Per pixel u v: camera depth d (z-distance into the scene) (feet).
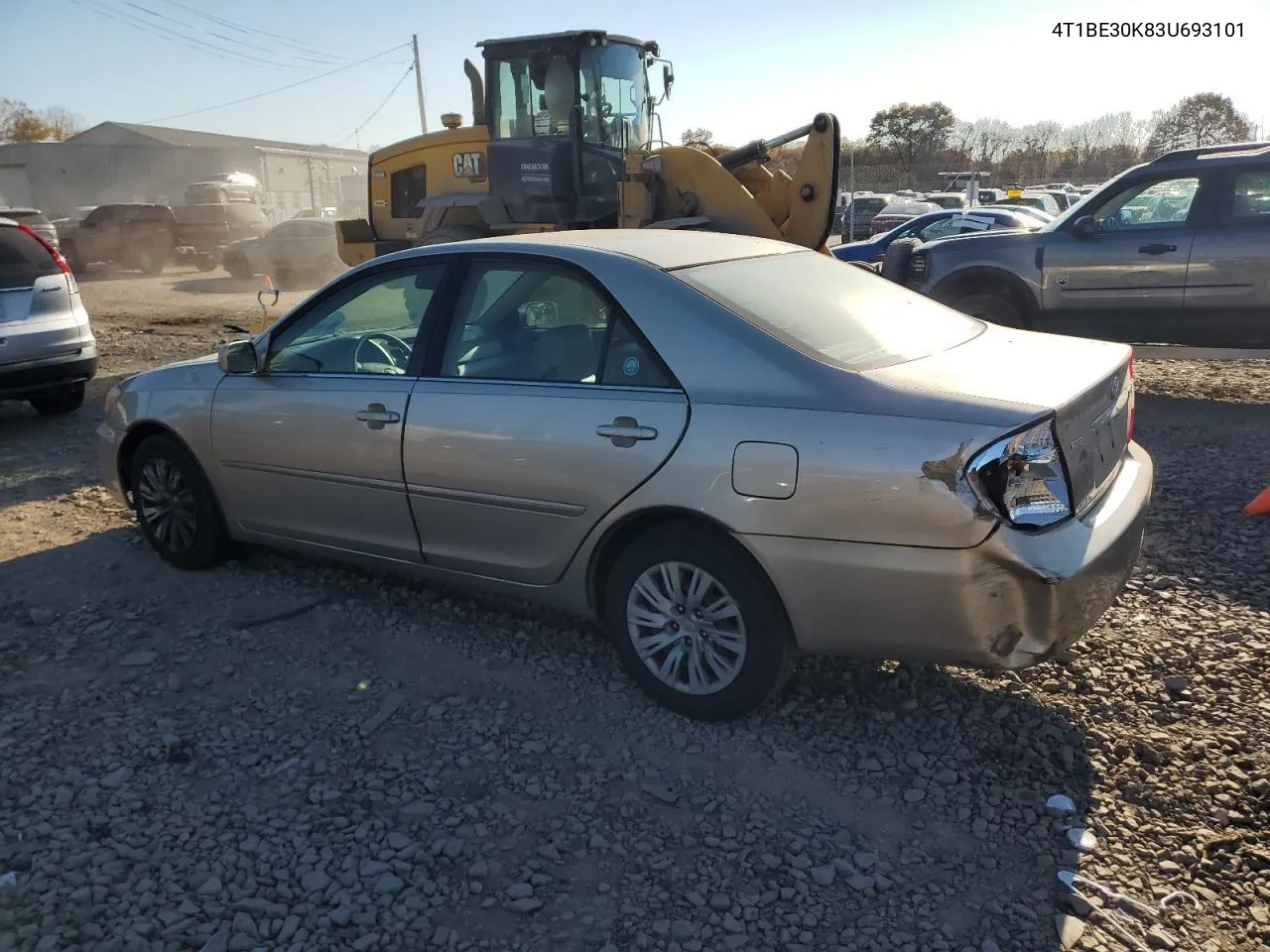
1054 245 29.78
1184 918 9.13
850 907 9.30
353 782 11.23
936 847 10.09
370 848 10.16
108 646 14.57
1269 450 22.86
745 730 12.11
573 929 9.11
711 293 12.23
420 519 13.98
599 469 12.09
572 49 36.94
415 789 11.10
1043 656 10.90
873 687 12.97
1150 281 28.60
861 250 61.41
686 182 34.55
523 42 37.63
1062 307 29.94
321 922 9.14
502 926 9.14
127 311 58.65
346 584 16.61
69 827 10.47
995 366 11.71
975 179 93.97
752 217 33.86
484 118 41.34
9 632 15.05
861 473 10.51
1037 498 10.44
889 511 10.43
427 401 13.60
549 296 13.07
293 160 229.45
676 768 11.43
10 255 27.12
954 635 10.57
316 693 13.20
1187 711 12.26
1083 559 10.62
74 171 200.54
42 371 27.27
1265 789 10.77
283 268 76.23
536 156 38.40
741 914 9.24
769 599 11.48
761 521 11.07
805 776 11.22
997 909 9.25
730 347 11.62
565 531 12.63
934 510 10.25
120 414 17.51
